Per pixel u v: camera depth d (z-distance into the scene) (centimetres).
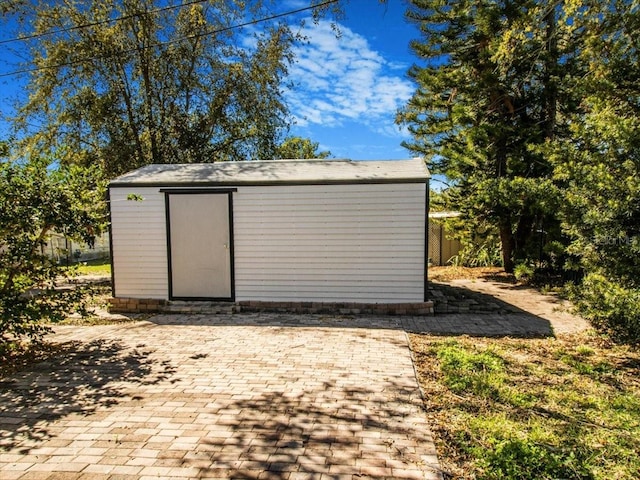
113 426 359
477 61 1150
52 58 1379
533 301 893
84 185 588
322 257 801
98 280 1308
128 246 844
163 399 414
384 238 784
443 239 1628
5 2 1337
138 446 326
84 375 483
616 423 362
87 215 591
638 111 754
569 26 801
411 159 977
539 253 1164
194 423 363
